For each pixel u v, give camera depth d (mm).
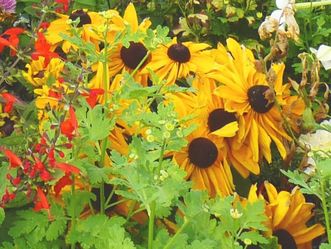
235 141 815
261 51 978
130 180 605
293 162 880
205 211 623
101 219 674
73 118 630
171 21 1024
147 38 714
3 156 697
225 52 859
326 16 994
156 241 625
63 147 631
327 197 729
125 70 841
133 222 713
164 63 842
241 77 833
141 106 721
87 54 691
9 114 823
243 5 994
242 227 629
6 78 705
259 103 825
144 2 1021
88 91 656
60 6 872
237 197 750
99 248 659
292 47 969
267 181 832
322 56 848
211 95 823
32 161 623
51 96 670
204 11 981
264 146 831
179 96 811
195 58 852
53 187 677
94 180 670
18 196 687
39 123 758
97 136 673
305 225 794
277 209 764
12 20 1011
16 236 681
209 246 619
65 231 719
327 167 673
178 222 670
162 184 596
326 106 873
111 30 828
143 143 624
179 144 617
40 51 694
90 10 1015
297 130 856
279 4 875
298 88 850
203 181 802
